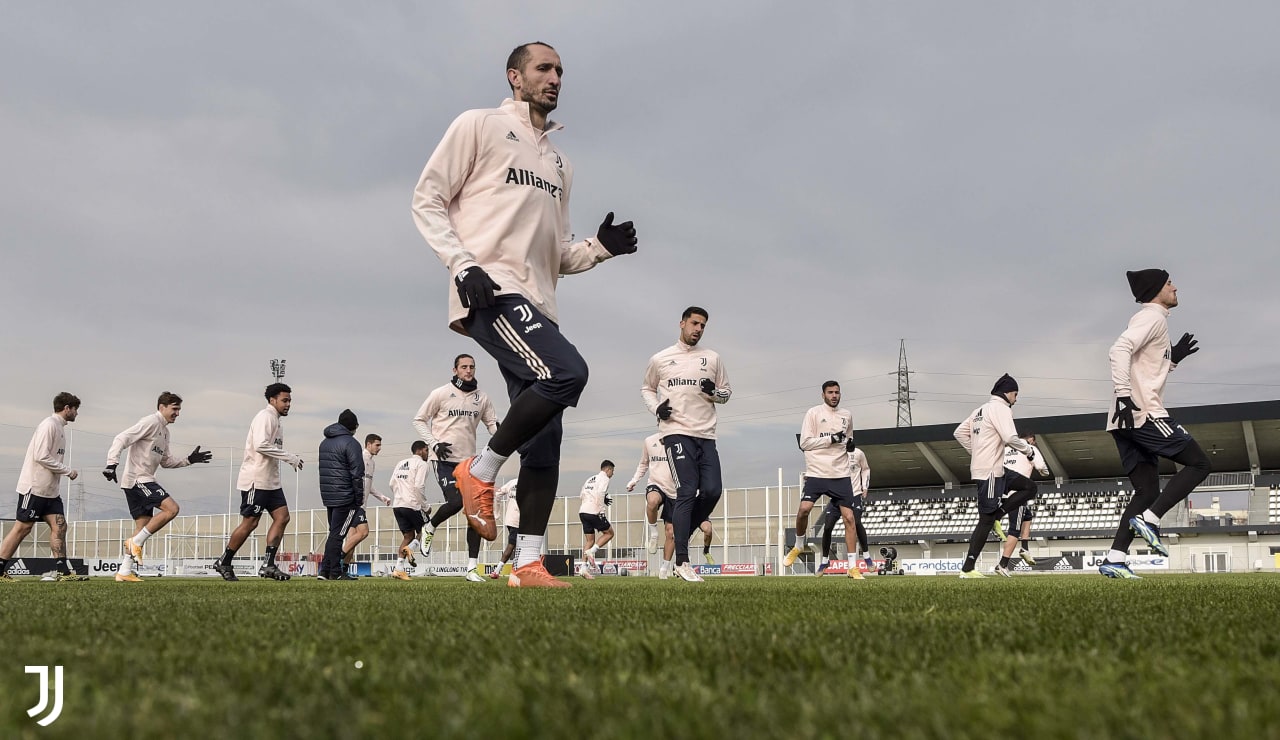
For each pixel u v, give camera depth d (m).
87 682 1.28
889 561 36.75
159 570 37.53
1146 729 0.97
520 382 5.08
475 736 0.96
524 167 4.92
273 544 12.19
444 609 3.02
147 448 11.41
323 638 1.92
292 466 12.19
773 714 1.06
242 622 2.42
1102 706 1.10
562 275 5.36
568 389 4.65
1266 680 1.31
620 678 1.33
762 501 42.81
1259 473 38.94
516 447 4.81
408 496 15.86
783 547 41.97
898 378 77.12
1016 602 3.47
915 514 43.31
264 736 0.95
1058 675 1.37
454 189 4.88
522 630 2.12
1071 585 6.33
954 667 1.46
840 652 1.64
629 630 2.12
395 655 1.63
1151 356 8.41
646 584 7.57
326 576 13.52
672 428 9.46
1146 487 8.66
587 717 1.05
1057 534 39.81
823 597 4.00
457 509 12.23
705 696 1.17
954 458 42.62
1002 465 11.88
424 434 12.06
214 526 52.69
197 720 1.02
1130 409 8.30
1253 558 36.75
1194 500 43.66
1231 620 2.45
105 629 2.19
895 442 41.69
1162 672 1.39
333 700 1.15
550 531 47.69
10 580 11.75
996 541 40.44
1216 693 1.19
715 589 5.51
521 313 4.69
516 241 4.84
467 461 4.88
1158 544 8.49
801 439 12.17
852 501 12.19
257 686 1.24
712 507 9.85
